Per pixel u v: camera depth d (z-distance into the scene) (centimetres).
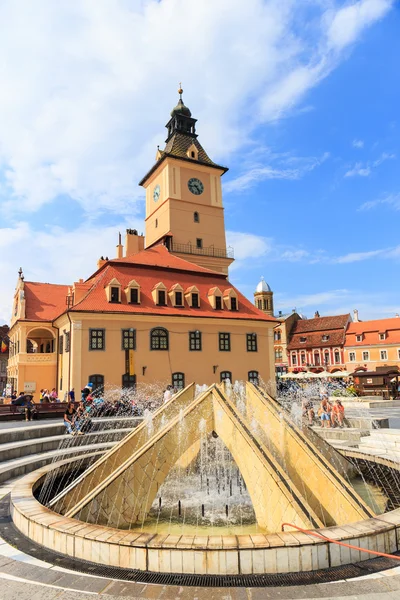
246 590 625
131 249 5931
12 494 1034
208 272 4719
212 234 5731
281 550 676
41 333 4853
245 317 4394
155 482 1077
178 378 3950
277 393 4516
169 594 616
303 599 596
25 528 863
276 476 938
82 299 3756
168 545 688
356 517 912
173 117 6203
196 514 1133
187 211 5606
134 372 3731
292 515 856
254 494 998
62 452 1792
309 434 1424
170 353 3947
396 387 4731
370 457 1443
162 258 4819
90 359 3578
